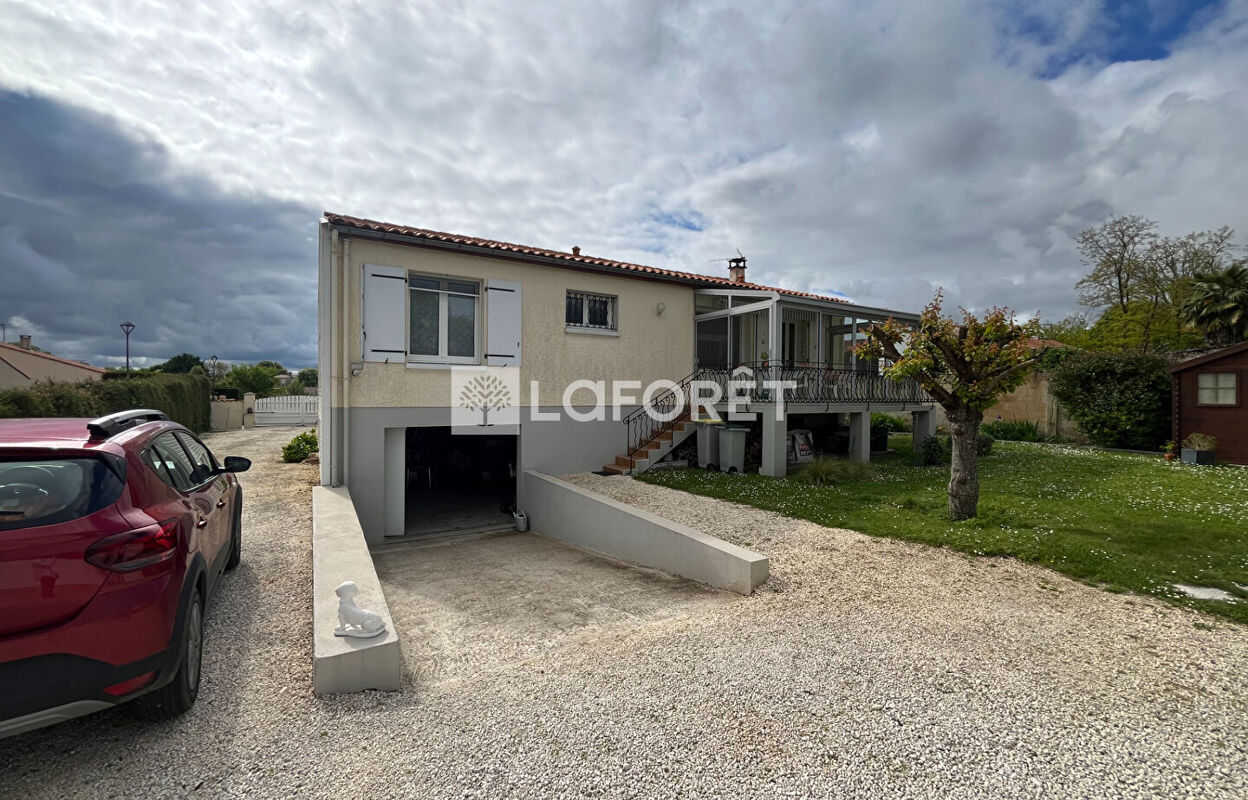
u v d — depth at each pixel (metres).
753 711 3.34
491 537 10.09
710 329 14.49
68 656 2.51
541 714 3.33
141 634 2.70
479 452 14.59
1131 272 26.16
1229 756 2.89
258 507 8.22
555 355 11.30
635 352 12.51
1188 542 6.54
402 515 9.94
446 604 6.12
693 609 5.63
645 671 3.94
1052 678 3.75
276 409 27.59
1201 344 23.30
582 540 9.10
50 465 2.79
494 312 10.48
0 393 10.27
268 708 3.30
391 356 9.48
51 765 2.70
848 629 4.64
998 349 7.34
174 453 4.05
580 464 11.69
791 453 14.00
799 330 15.98
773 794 2.58
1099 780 2.70
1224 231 24.69
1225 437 13.33
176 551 2.99
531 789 2.61
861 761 2.84
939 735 3.07
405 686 3.86
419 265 9.77
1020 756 2.88
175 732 3.00
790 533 7.49
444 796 2.55
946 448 14.30
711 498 9.43
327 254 8.98
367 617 3.75
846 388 13.48
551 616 5.64
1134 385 15.92
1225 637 4.39
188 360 39.31
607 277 12.03
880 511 8.39
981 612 4.96
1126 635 4.45
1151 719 3.24
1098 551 6.25
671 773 2.74
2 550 2.43
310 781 2.64
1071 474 11.30
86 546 2.59
